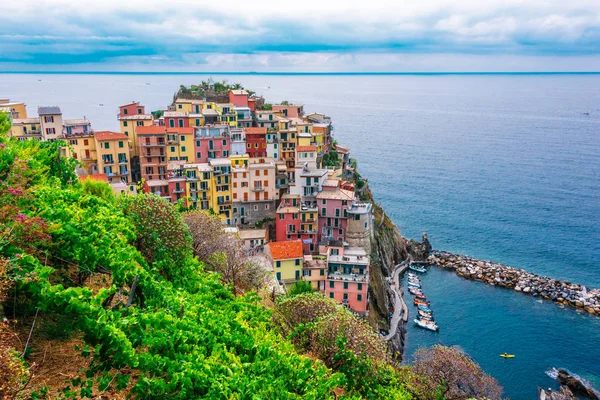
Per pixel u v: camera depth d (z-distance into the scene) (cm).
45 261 1994
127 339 1558
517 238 13638
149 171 10494
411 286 10581
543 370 7812
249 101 13625
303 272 8350
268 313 2675
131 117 11081
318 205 9738
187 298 2231
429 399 3928
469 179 19900
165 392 1529
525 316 9444
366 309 8369
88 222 2133
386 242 11350
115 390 1573
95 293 2117
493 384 4797
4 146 2342
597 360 8094
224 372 1689
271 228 10175
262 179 10000
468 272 11319
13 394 1202
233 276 3850
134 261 2333
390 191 18125
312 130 12738
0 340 1311
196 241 4034
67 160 3778
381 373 2795
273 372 1895
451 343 8488
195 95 14812
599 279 11175
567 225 14575
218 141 10794
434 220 15075
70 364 1612
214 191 9769
